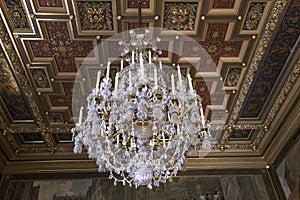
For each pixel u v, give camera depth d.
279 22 5.55
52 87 6.77
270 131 8.20
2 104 7.15
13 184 8.41
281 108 7.43
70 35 5.69
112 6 5.22
